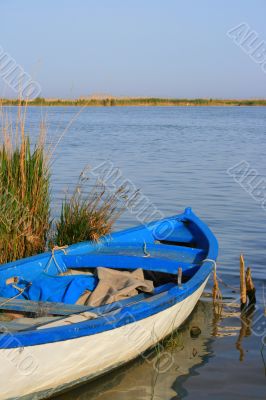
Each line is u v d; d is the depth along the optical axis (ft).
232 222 43.01
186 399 19.08
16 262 23.91
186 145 100.58
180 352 22.31
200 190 55.47
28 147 28.17
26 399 17.69
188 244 30.99
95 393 19.25
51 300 21.52
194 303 24.95
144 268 24.98
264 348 22.76
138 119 204.74
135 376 20.43
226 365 21.38
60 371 17.92
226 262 33.40
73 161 75.51
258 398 19.20
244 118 215.92
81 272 25.84
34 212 28.27
